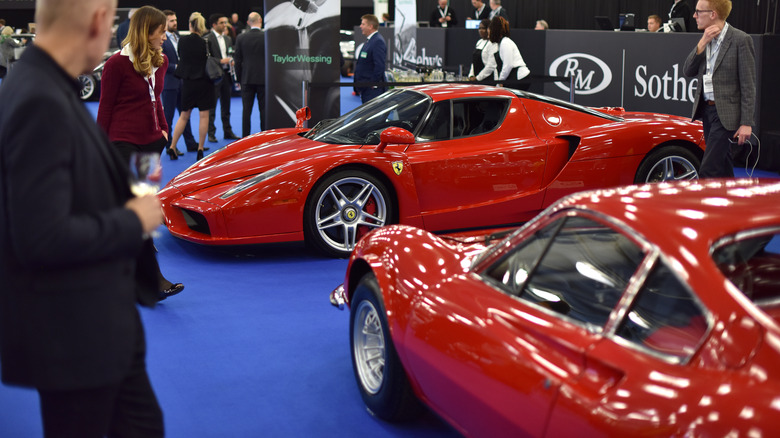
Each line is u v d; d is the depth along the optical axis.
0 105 1.69
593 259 2.22
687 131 6.09
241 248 5.83
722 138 5.96
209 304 4.67
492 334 2.27
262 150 6.06
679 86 9.77
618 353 1.90
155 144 4.80
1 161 1.65
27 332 1.72
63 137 1.65
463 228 5.77
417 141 5.62
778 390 1.59
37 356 1.72
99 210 1.77
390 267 2.96
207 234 5.46
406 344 2.69
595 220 2.19
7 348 1.74
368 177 5.45
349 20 29.41
